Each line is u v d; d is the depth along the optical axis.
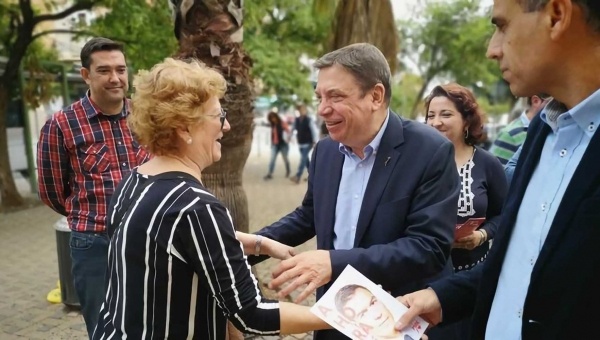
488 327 1.23
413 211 1.61
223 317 1.37
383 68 1.63
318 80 1.66
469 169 2.43
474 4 17.61
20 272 5.16
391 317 1.36
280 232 1.98
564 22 0.93
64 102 10.02
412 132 1.70
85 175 2.76
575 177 0.98
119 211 1.32
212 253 1.22
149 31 8.19
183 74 1.31
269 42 10.75
